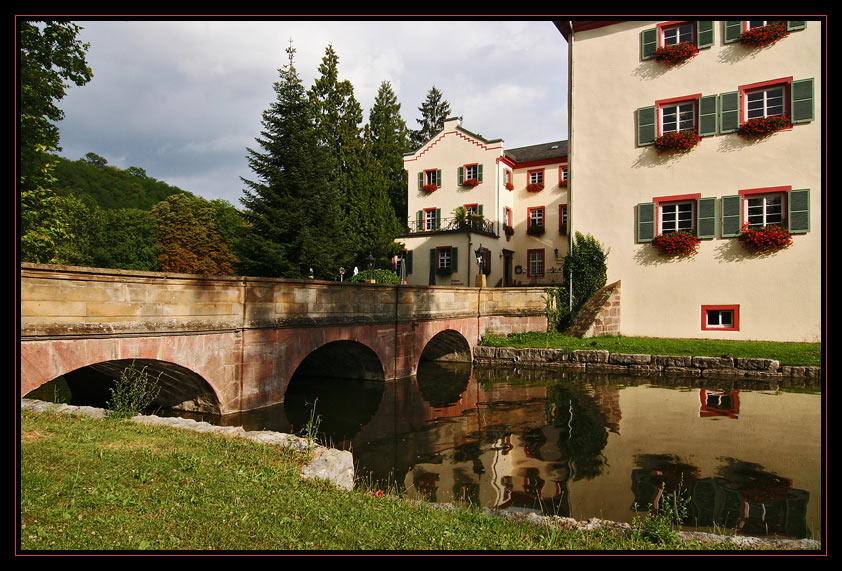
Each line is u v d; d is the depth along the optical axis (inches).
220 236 1904.5
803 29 700.7
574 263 846.5
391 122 1779.0
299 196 901.2
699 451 323.0
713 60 761.6
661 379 594.6
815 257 675.4
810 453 315.6
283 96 907.4
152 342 324.8
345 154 1485.0
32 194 518.6
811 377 555.2
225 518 154.3
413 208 1376.7
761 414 415.5
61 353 271.9
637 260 808.9
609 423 398.6
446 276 1200.2
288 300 442.9
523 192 1359.5
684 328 765.9
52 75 531.5
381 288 573.0
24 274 253.6
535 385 576.1
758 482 267.7
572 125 871.1
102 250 1668.3
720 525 216.5
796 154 695.1
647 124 808.3
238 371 394.9
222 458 213.6
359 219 1363.2
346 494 197.3
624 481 273.4
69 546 125.0
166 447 220.1
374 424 406.3
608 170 838.5
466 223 1224.2
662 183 793.6
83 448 204.7
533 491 261.1
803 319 679.1
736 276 730.2
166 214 1824.6
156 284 327.9
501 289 834.2
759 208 728.3
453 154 1325.0
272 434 265.0
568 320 848.3
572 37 877.8
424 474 290.7
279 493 182.7
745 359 584.7
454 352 792.3
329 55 1514.5
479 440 360.5
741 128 730.2
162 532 140.1
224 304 381.1
